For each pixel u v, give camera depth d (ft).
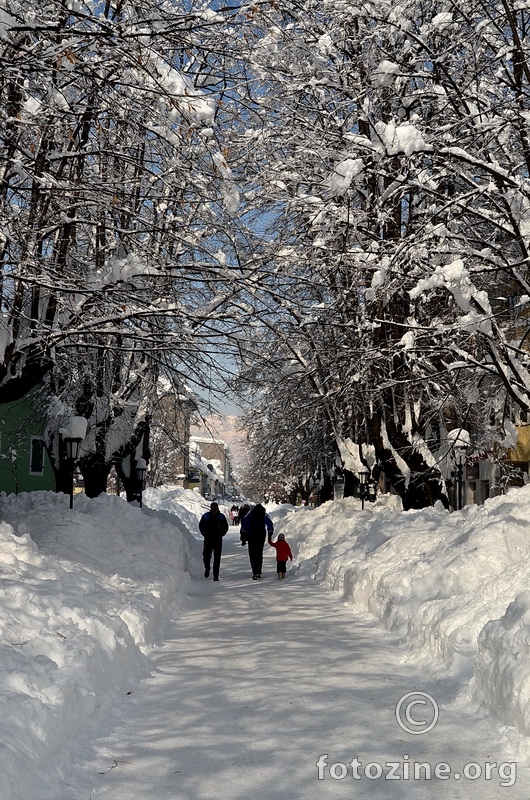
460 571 33.45
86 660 22.30
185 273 43.19
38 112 34.73
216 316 41.83
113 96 35.70
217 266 40.73
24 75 32.96
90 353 58.13
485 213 49.65
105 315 42.86
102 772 17.70
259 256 43.01
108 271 39.45
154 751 19.17
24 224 38.27
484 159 49.16
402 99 49.93
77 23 33.24
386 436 73.00
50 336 39.86
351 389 72.59
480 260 49.83
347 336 65.87
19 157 38.60
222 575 65.87
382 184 55.93
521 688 19.95
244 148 50.52
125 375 71.20
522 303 49.62
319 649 31.22
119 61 33.14
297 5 52.13
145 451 94.99
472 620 27.17
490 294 62.34
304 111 55.16
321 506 98.63
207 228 43.73
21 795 14.94
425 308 63.98
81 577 33.94
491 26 47.80
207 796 16.38
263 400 98.43
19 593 25.43
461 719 21.88
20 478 100.22
